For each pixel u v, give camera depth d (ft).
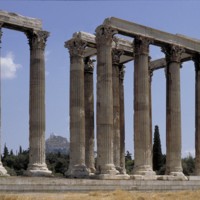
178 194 170.40
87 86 247.09
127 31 215.10
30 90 206.08
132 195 160.66
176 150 226.58
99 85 206.08
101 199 147.54
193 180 221.05
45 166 200.95
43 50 209.15
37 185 166.61
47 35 210.79
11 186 160.35
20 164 447.42
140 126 213.25
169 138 228.43
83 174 212.43
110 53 208.54
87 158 240.12
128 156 497.87
